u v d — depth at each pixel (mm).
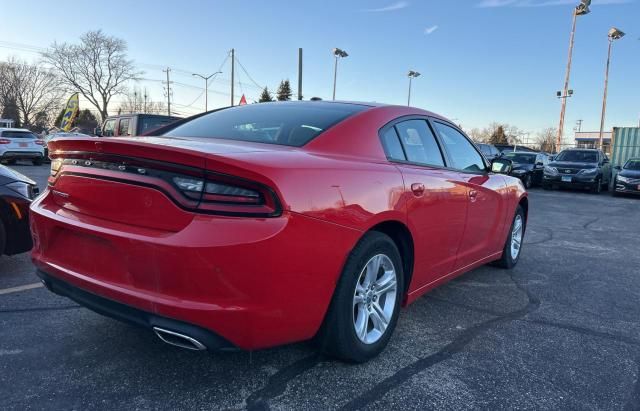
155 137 2914
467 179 3844
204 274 2096
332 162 2596
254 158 2252
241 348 2250
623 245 7094
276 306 2225
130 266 2258
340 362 2873
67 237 2568
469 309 3934
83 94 68062
